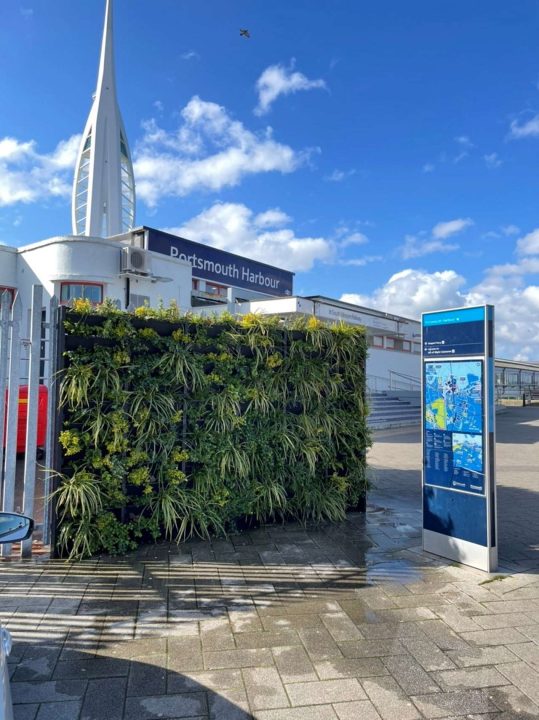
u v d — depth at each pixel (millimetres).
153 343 5297
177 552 5098
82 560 4820
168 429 5355
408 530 6000
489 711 2746
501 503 7504
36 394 4969
